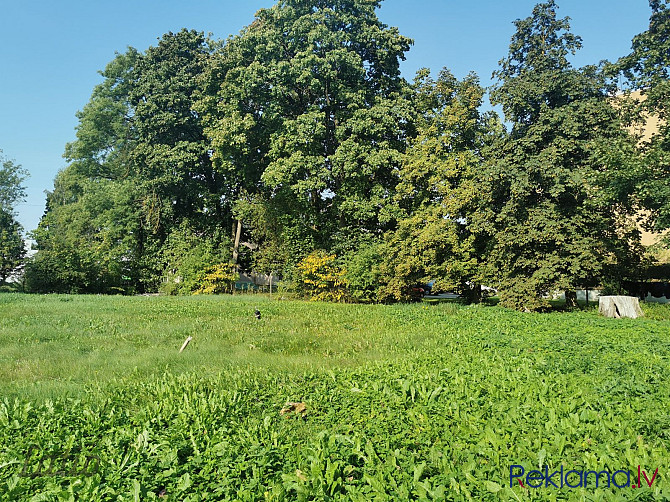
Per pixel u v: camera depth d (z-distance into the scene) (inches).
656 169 741.9
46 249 1380.4
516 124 910.4
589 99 861.2
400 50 1185.4
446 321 661.9
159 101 1314.0
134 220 1451.8
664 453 200.5
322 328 621.3
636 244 911.7
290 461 199.0
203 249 1337.4
